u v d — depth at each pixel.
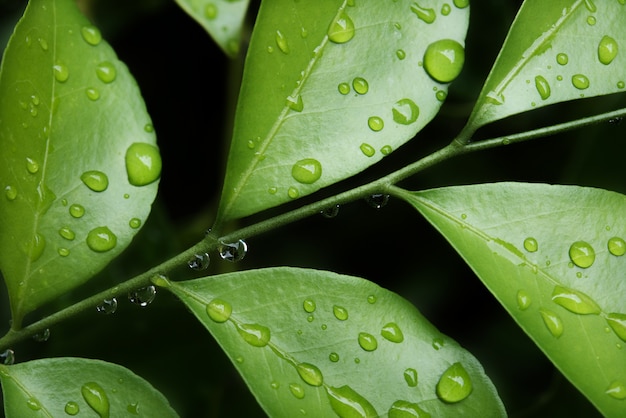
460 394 0.26
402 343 0.26
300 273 0.26
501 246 0.26
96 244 0.27
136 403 0.27
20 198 0.27
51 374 0.27
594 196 0.26
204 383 0.31
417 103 0.27
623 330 0.26
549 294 0.26
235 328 0.26
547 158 0.32
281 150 0.27
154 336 0.31
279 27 0.26
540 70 0.27
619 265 0.26
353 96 0.27
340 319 0.26
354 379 0.26
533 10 0.27
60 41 0.27
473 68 0.32
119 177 0.27
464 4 0.27
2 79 0.27
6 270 0.27
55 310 0.32
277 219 0.27
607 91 0.27
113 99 0.27
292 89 0.27
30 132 0.27
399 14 0.27
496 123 0.32
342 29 0.27
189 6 0.29
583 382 0.25
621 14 0.27
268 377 0.26
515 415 0.30
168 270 0.27
